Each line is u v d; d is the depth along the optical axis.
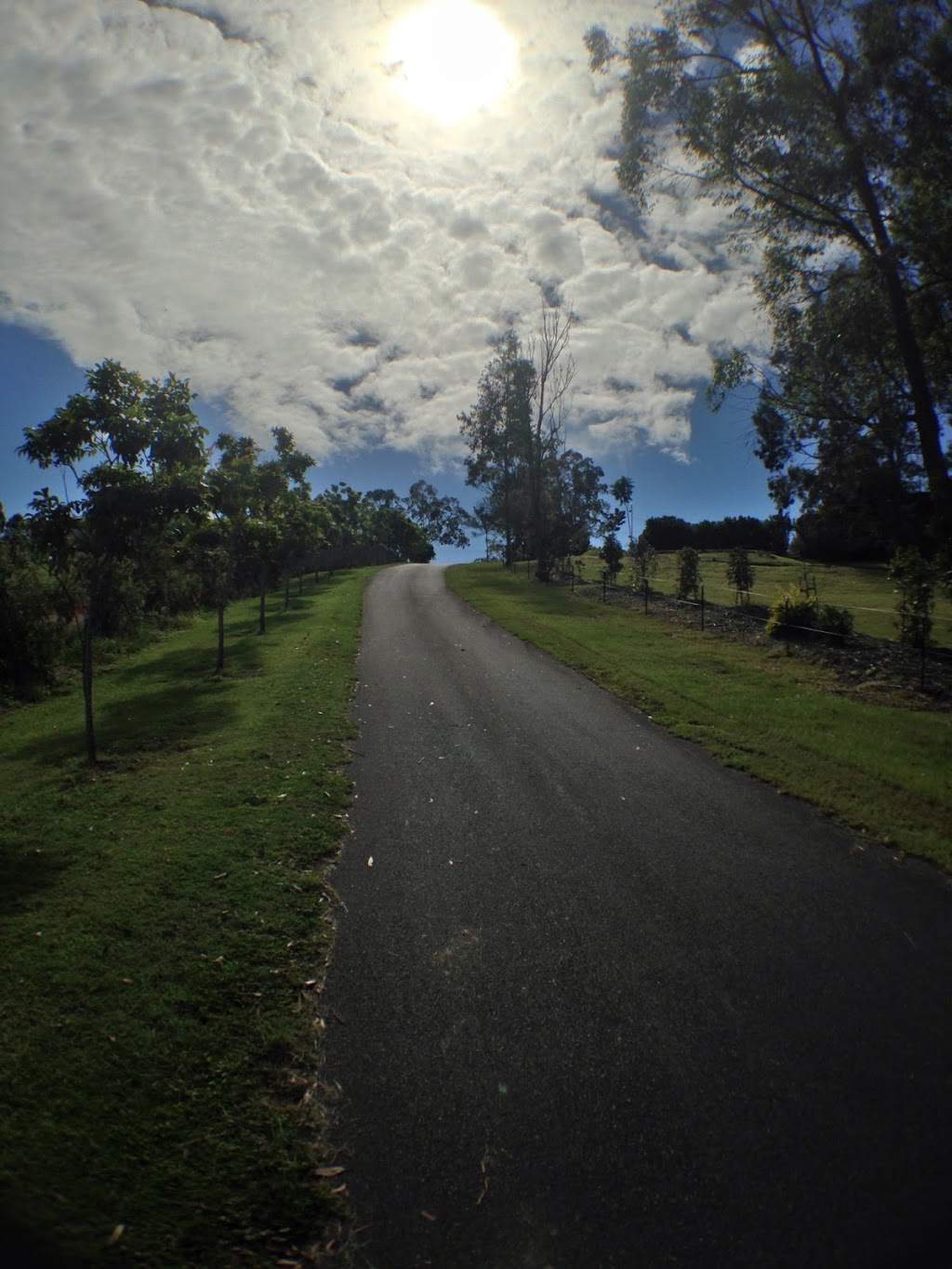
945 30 14.05
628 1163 3.13
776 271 17.94
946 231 14.78
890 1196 2.96
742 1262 2.71
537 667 14.05
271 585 35.31
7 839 6.34
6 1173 2.93
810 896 5.38
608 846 6.24
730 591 27.22
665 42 16.22
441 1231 2.84
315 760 8.45
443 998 4.24
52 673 14.37
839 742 8.77
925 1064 3.70
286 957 4.59
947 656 13.91
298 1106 3.43
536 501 39.59
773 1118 3.36
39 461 8.08
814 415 18.91
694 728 9.52
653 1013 4.10
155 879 5.53
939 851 5.98
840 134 15.45
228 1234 2.79
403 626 20.11
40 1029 3.81
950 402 18.28
